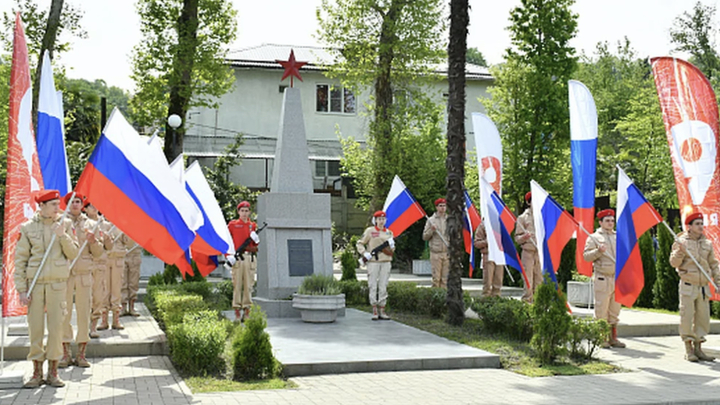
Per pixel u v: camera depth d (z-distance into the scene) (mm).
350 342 10617
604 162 41312
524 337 10914
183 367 8883
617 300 10984
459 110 12602
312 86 36969
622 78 56188
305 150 14523
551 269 11609
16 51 8797
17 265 7898
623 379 8828
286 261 13977
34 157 9094
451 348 10156
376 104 28578
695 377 9016
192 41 22547
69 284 9125
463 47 12625
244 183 36188
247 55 36844
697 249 10305
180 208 8930
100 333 11148
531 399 7594
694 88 11219
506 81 25969
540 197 11875
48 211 8047
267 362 8617
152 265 21453
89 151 30562
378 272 13523
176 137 23828
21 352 9508
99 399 7352
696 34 40781
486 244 15500
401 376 8875
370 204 29359
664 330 12906
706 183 11055
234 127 35656
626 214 11125
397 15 27328
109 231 10664
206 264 12797
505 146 26172
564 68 25234
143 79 23359
